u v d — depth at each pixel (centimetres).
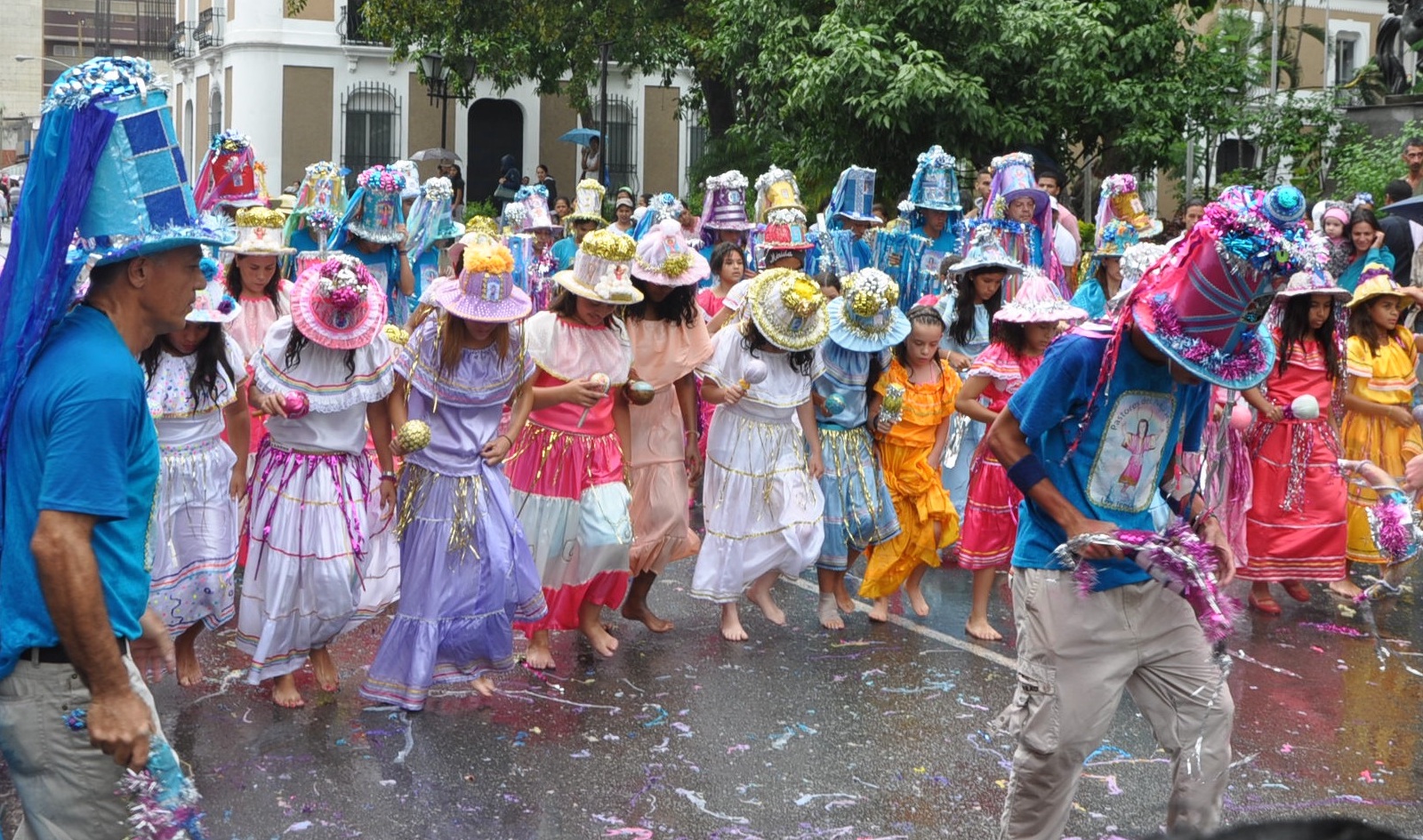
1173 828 408
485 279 558
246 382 587
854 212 1175
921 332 705
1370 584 830
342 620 577
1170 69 1764
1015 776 407
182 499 565
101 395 296
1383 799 500
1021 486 401
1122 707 591
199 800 478
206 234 312
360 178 982
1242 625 736
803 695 605
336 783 497
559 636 689
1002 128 1670
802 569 687
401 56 2862
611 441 636
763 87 1909
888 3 1675
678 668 641
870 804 488
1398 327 822
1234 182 1759
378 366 568
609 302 602
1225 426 681
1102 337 390
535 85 3681
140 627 319
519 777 507
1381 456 816
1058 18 1658
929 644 688
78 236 302
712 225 1148
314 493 568
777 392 676
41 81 8575
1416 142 1359
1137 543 382
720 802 487
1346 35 2798
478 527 572
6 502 299
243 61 3534
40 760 307
